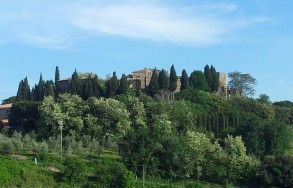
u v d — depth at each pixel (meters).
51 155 88.44
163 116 110.12
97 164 69.31
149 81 172.38
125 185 64.81
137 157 85.31
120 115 110.62
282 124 114.56
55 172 65.19
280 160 87.75
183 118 121.50
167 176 85.69
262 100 175.75
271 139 110.50
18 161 66.19
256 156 108.00
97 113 113.75
